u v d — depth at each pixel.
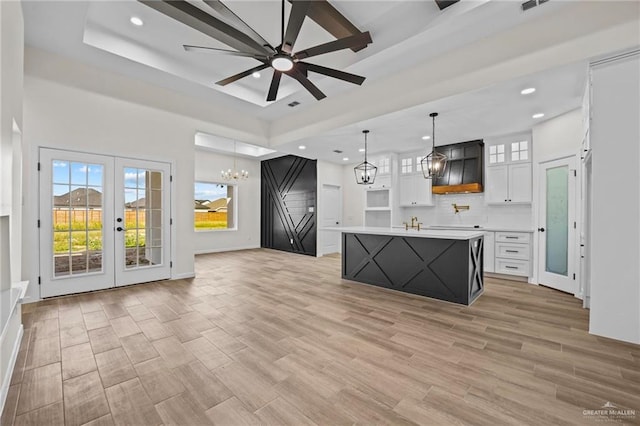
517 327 2.85
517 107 3.82
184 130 4.88
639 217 2.48
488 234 5.11
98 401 1.74
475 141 5.59
